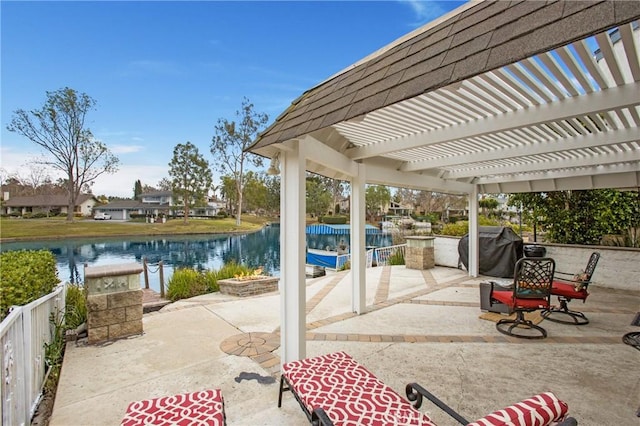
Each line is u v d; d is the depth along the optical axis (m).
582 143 3.69
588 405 2.62
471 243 8.09
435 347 3.82
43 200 40.78
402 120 3.12
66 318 4.34
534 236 9.12
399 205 41.50
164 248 20.88
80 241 23.50
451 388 2.89
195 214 46.06
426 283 7.43
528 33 1.38
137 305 4.28
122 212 45.41
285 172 3.16
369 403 1.89
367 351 3.71
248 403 2.68
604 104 2.43
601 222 7.70
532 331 4.36
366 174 5.15
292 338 3.13
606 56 1.95
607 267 6.96
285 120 3.14
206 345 3.89
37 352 2.93
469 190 7.84
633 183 5.95
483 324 4.65
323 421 1.71
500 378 3.07
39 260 4.17
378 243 21.89
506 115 2.90
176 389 2.91
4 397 2.02
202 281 7.43
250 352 3.68
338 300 6.00
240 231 30.25
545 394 1.39
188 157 33.56
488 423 1.20
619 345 3.86
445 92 2.49
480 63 1.50
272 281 7.14
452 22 2.09
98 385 2.98
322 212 40.53
